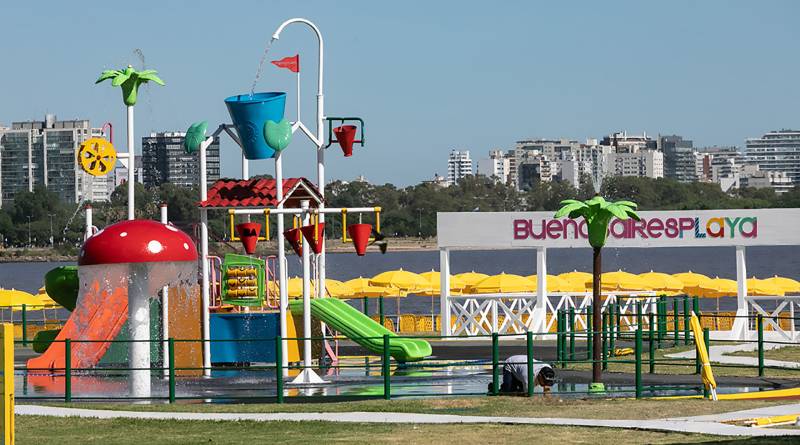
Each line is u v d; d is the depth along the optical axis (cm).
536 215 5766
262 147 4272
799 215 5591
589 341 4481
